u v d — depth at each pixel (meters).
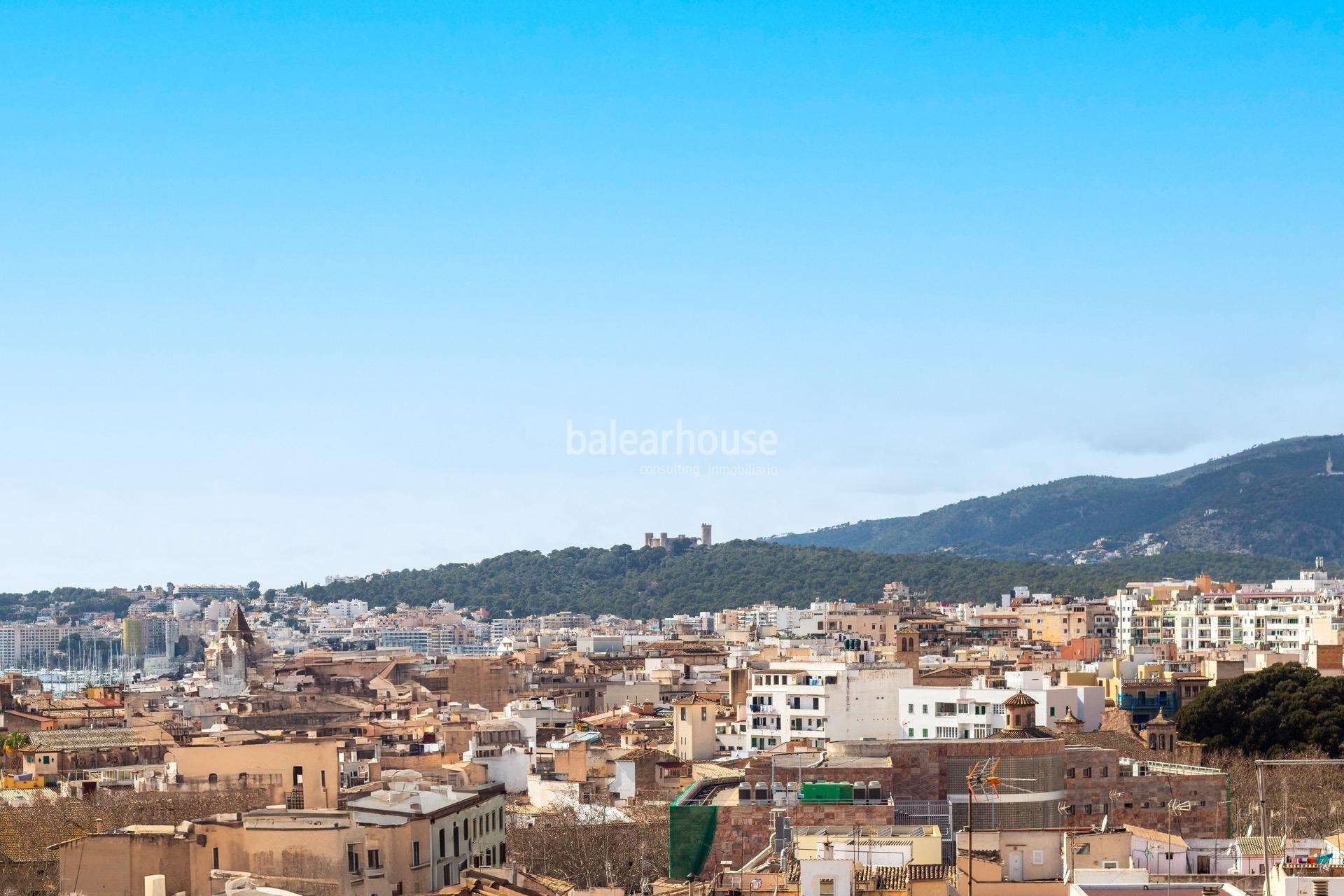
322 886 152.62
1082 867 167.38
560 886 180.75
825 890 151.88
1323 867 143.50
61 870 153.38
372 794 196.75
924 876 161.62
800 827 196.62
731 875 175.75
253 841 154.00
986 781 192.00
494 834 191.88
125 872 152.25
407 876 165.38
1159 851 172.38
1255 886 151.12
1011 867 172.88
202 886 152.75
